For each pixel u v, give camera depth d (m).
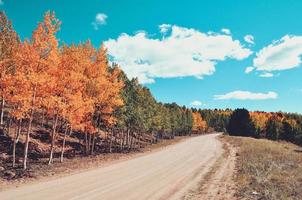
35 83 20.67
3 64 23.75
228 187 16.53
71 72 24.42
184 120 116.25
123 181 17.95
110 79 33.66
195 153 39.06
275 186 15.66
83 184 16.67
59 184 16.52
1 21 28.75
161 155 36.41
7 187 15.41
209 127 179.12
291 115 153.88
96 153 37.06
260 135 110.38
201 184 17.44
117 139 60.41
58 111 25.23
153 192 15.02
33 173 19.78
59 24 21.38
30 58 20.81
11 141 33.22
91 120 33.72
